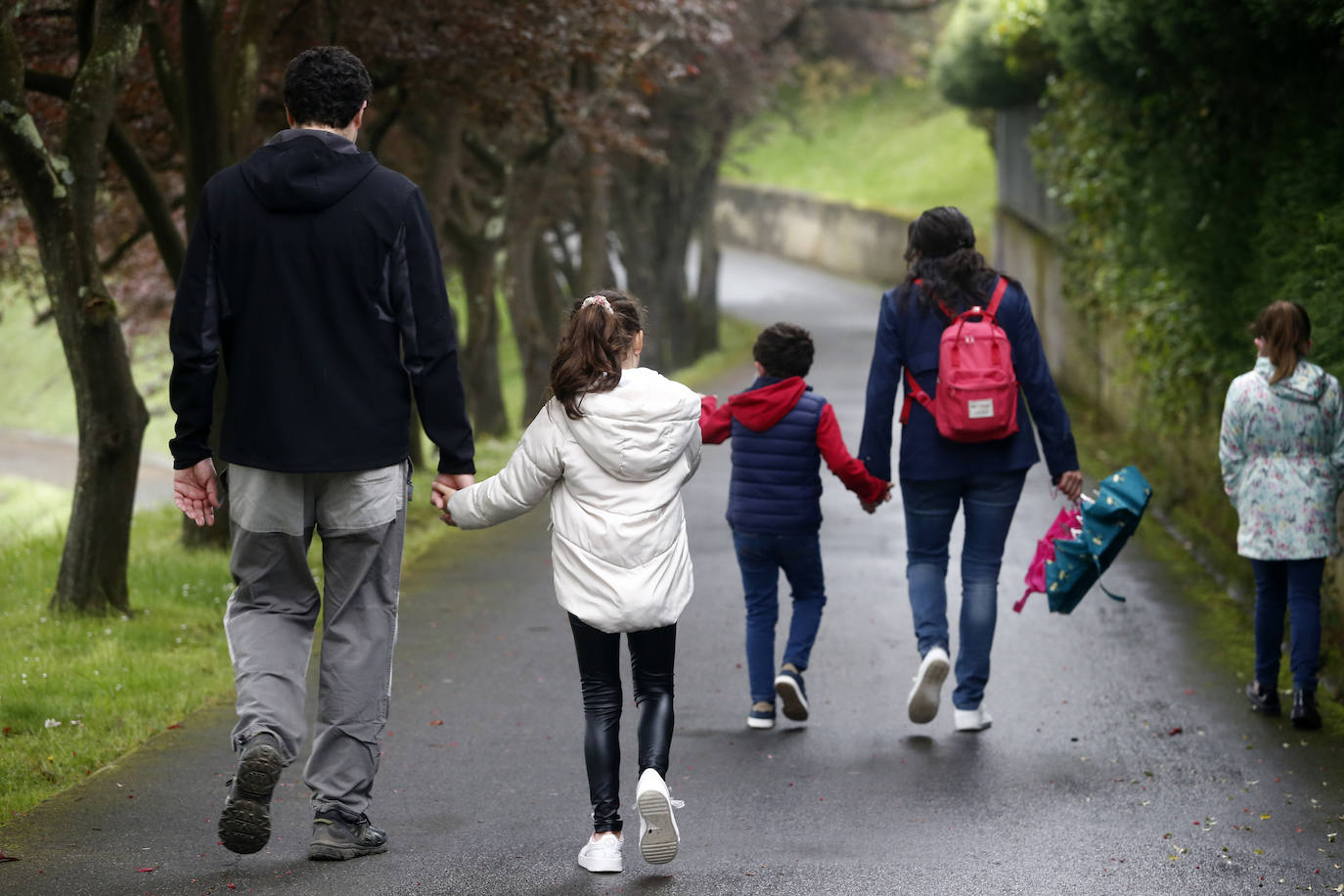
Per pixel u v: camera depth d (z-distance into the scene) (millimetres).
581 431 13242
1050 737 18188
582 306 13453
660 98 79688
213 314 12656
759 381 18812
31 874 12781
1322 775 16406
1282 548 18453
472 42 35938
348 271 12562
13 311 149625
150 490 96062
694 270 165500
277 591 13242
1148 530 33094
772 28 90750
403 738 18094
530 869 13305
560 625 24938
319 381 12609
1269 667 19016
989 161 165250
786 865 13547
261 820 11938
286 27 36438
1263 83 25375
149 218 30109
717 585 28484
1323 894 12758
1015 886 12969
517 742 17906
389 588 13477
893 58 112500
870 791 16000
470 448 13211
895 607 26250
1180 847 14023
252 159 12625
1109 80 33625
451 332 12906
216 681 20734
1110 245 43938
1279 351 18641
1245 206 27547
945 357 17719
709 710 19641
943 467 18172
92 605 25156
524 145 58031
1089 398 55344
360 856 13508
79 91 24359
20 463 119250
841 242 161000
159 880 12695
